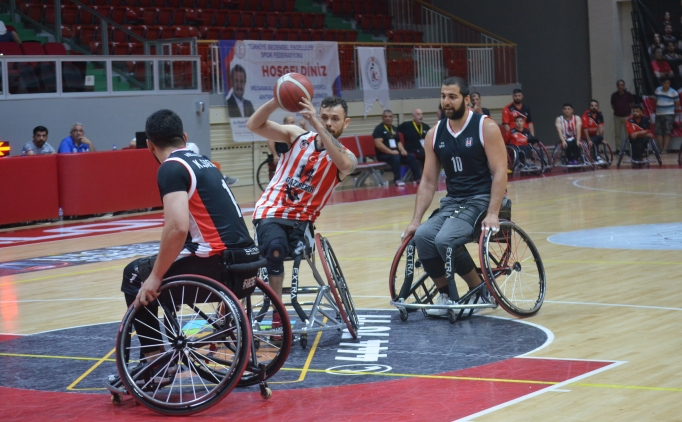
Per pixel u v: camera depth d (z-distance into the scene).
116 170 12.95
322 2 22.06
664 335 4.95
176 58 15.40
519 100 18.03
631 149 18.69
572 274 7.12
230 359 4.64
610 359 4.45
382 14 22.88
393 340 5.12
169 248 3.77
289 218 5.05
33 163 12.04
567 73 23.39
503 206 5.80
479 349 4.80
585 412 3.59
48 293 7.19
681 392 3.82
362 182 16.97
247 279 4.06
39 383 4.39
